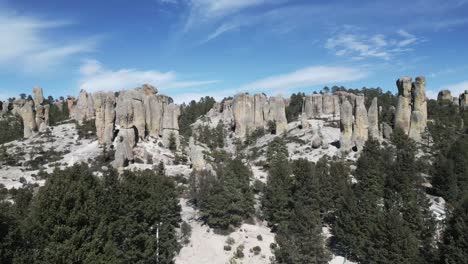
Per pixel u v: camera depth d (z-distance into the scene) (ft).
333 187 258.57
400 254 174.60
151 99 400.26
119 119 350.43
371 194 236.02
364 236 198.49
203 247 220.23
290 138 476.13
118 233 160.56
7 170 322.96
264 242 225.35
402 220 187.52
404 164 303.48
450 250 150.71
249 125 545.85
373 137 390.42
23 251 118.11
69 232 129.70
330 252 201.26
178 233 229.04
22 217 147.64
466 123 472.03
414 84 418.51
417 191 261.65
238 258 209.67
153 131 397.60
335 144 432.25
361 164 298.76
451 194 292.20
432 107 522.47
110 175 179.42
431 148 395.75
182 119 647.56
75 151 363.97
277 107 511.81
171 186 227.20
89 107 469.57
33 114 437.58
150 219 187.73
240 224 244.22
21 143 399.65
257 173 355.56
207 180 258.16
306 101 604.49
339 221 220.23
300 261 177.88
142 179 200.54
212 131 544.21
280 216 241.14
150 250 172.04
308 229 185.16
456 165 320.50
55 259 121.08
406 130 422.00
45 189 137.90
